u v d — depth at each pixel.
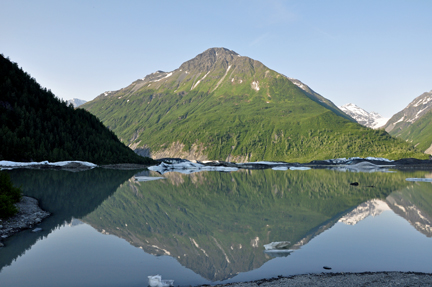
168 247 24.86
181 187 68.06
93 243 25.22
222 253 23.41
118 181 76.19
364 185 74.88
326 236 28.41
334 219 36.22
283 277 17.98
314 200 51.12
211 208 43.34
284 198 53.34
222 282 17.69
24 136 126.44
